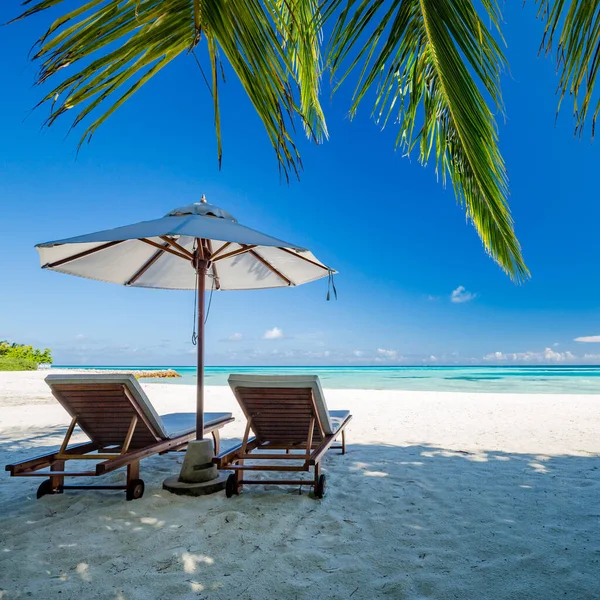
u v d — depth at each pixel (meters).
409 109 2.69
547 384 21.70
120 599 1.94
